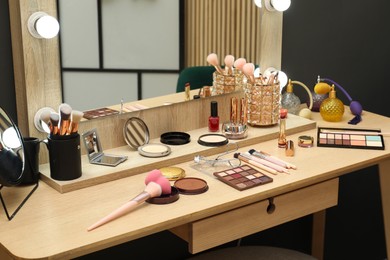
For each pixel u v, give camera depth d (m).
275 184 1.55
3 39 1.54
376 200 2.75
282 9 2.02
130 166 1.60
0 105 1.57
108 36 1.67
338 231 2.64
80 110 1.65
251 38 2.00
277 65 2.11
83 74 1.63
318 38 2.36
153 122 1.81
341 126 2.03
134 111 1.76
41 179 1.56
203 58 1.89
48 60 1.56
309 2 2.29
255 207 1.53
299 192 1.62
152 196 1.43
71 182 1.50
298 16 2.26
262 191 1.51
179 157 1.67
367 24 2.55
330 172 1.64
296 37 2.28
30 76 1.54
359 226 2.72
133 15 1.70
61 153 1.49
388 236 2.07
